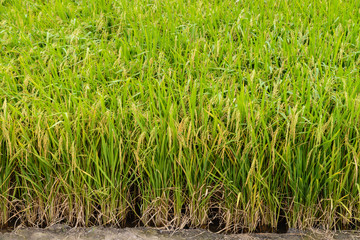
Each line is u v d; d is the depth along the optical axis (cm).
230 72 298
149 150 232
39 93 269
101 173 245
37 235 247
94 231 250
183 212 263
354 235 245
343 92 251
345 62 309
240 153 239
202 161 241
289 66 288
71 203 250
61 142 229
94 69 298
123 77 282
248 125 228
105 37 352
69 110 246
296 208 247
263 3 393
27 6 411
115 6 401
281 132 240
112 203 249
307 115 238
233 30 354
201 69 290
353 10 383
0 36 352
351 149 233
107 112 233
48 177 244
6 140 232
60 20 376
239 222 255
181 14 386
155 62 296
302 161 238
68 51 313
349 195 245
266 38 344
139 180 256
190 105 234
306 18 362
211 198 260
